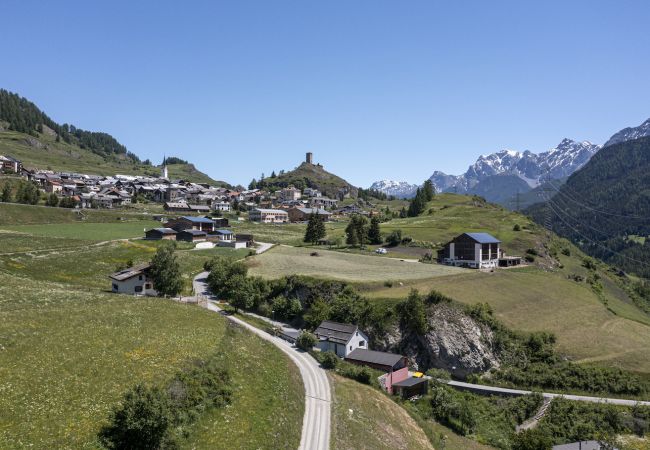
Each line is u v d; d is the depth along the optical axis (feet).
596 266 632.38
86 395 144.66
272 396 189.88
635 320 370.12
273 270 419.33
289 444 163.02
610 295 495.41
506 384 278.46
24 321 190.80
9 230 469.16
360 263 457.68
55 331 186.91
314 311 331.77
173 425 145.69
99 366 163.63
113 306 240.53
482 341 300.81
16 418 126.31
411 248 552.41
